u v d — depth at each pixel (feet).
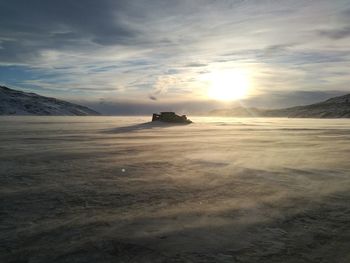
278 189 43.55
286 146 102.78
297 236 27.17
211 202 37.17
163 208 34.73
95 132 173.78
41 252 23.76
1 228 28.45
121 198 38.63
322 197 39.50
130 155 77.71
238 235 27.27
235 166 62.23
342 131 203.82
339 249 24.67
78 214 32.50
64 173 54.34
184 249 24.45
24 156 74.79
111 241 25.79
